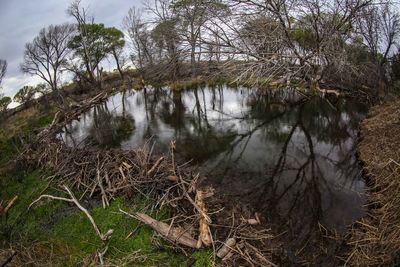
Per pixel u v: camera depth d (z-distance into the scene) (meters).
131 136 17.03
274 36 17.77
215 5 18.58
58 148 12.46
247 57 18.70
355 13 17.70
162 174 9.30
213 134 16.25
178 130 17.41
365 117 14.98
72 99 27.61
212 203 8.86
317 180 10.62
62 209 9.35
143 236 7.60
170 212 8.23
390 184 8.08
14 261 6.75
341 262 6.79
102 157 10.98
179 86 29.84
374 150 10.62
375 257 6.38
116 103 27.11
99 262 6.83
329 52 17.84
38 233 8.37
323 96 19.50
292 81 21.41
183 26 21.09
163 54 26.61
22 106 27.84
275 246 7.41
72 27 35.22
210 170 11.88
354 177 10.48
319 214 8.64
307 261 6.92
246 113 19.56
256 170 11.76
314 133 15.20
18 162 12.49
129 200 9.03
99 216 8.62
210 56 20.14
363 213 8.37
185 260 6.84
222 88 28.33
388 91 17.20
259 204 9.30
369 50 19.53
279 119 17.84
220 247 7.05
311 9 17.53
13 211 9.69
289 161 12.39
